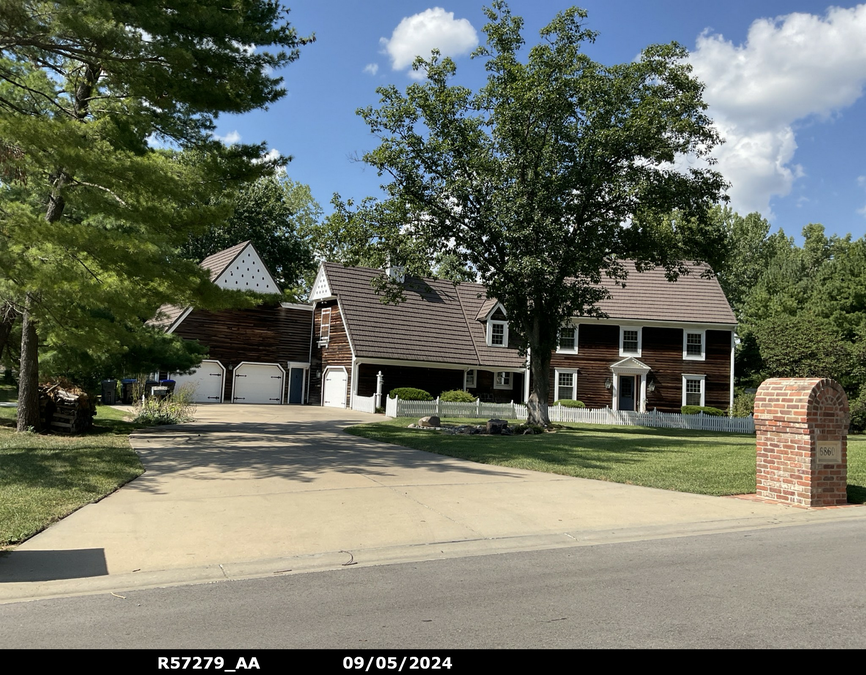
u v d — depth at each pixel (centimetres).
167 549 687
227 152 1480
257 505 889
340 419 2628
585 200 2305
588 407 3550
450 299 3941
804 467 976
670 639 450
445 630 469
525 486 1078
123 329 1494
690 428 3144
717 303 3684
